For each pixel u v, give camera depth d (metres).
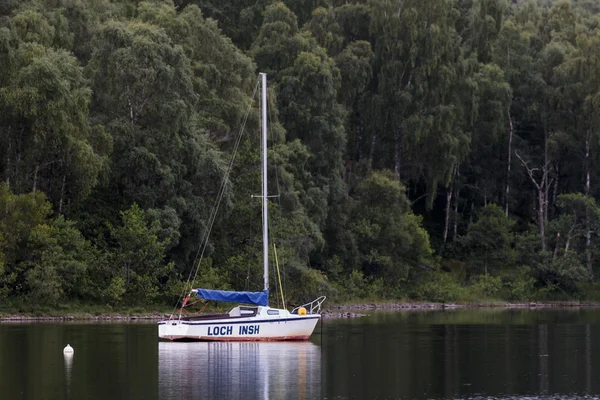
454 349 107.94
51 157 149.38
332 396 75.44
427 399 75.06
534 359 99.25
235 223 176.75
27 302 144.50
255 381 81.62
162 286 160.12
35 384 79.12
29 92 140.88
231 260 169.50
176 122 161.00
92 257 153.00
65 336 115.38
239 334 110.31
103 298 152.75
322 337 120.19
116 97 161.75
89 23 182.50
